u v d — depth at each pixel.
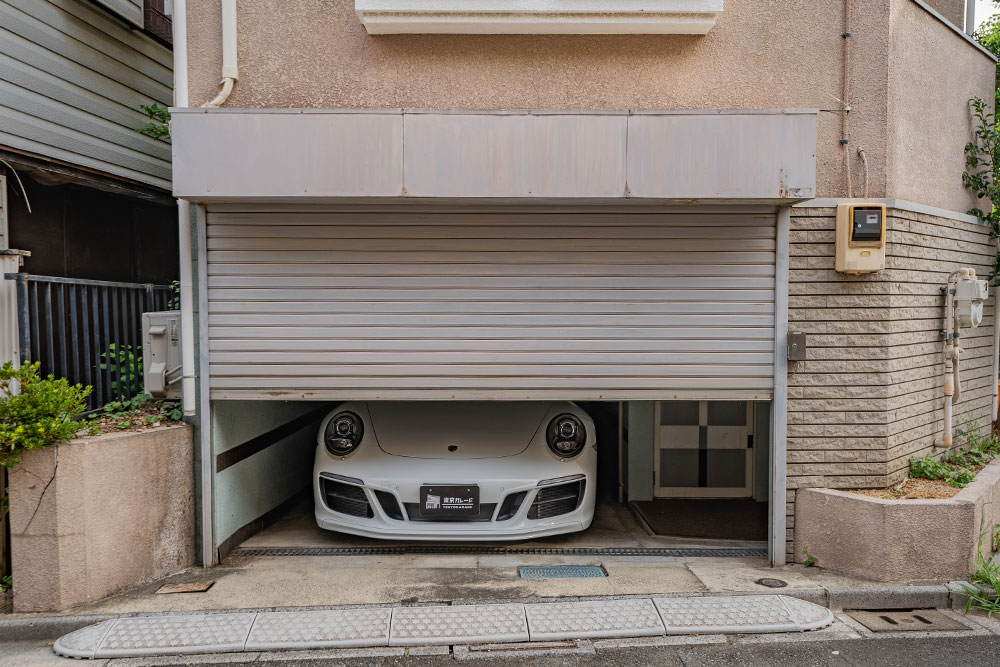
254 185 3.69
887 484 4.24
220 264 4.09
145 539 3.89
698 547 4.66
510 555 4.50
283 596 3.74
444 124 3.69
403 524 4.32
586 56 4.12
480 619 3.46
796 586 3.86
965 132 5.23
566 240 4.11
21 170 5.08
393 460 4.51
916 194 4.58
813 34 4.16
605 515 5.52
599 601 3.66
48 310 4.31
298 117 3.67
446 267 4.11
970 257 5.27
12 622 3.35
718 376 4.16
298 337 4.12
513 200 3.89
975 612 3.72
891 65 4.22
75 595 3.51
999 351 6.03
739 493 5.83
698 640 3.34
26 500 3.43
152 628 3.32
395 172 3.70
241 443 4.67
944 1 6.13
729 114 3.69
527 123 3.70
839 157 4.20
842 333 4.19
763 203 4.02
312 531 5.04
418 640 3.28
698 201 3.91
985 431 5.76
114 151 5.99
